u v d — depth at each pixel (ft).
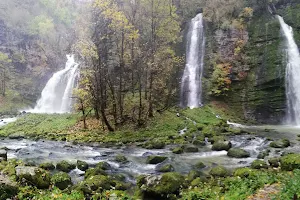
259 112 100.17
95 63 77.41
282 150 54.60
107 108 89.04
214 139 64.39
